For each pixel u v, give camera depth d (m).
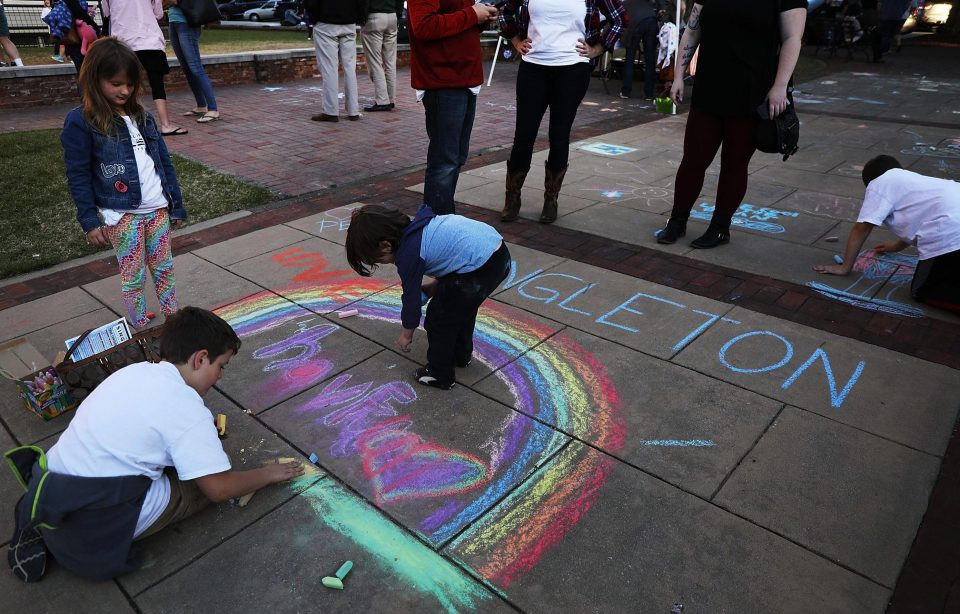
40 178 5.80
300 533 2.14
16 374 2.75
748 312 3.55
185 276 4.05
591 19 4.35
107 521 1.89
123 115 3.01
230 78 11.02
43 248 4.50
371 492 2.31
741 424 2.65
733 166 4.20
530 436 2.60
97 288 3.94
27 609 1.89
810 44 17.61
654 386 2.91
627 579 1.96
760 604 1.88
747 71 3.86
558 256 4.31
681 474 2.38
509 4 4.56
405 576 1.99
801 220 4.97
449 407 2.78
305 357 3.15
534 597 1.91
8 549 2.09
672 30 9.78
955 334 3.31
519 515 2.21
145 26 6.89
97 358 2.66
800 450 2.50
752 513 2.21
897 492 2.29
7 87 8.77
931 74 13.25
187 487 2.10
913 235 3.59
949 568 1.99
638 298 3.72
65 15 7.27
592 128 8.29
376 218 2.51
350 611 1.87
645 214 5.15
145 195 3.12
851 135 7.83
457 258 2.53
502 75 12.83
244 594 1.93
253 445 2.55
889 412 2.71
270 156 6.73
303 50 11.88
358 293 3.81
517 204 4.95
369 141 7.41
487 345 3.26
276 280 3.98
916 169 6.38
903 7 14.57
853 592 1.91
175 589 1.94
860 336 3.30
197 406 2.02
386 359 3.13
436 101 4.12
